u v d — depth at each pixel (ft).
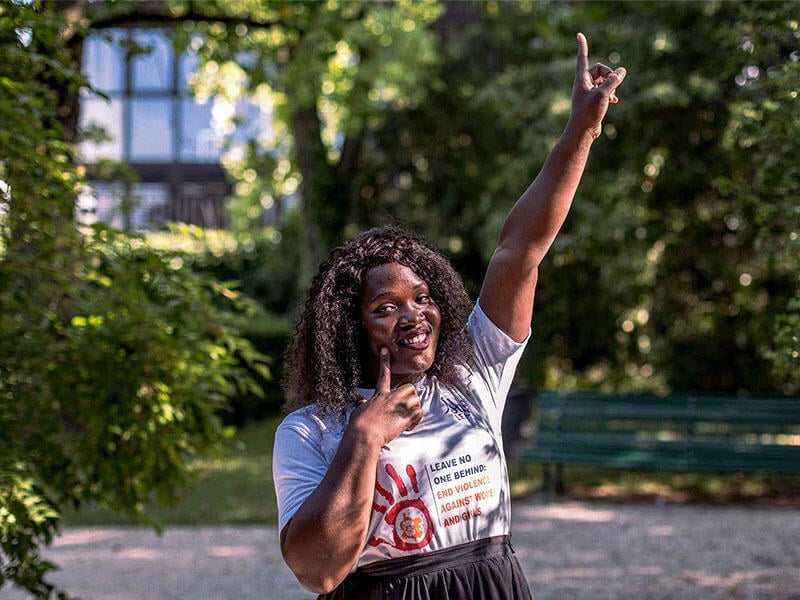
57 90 18.40
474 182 45.37
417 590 7.12
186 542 25.98
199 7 29.43
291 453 7.32
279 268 55.16
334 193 48.11
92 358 14.39
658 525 27.04
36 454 14.33
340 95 45.34
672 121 32.17
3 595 20.48
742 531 26.02
